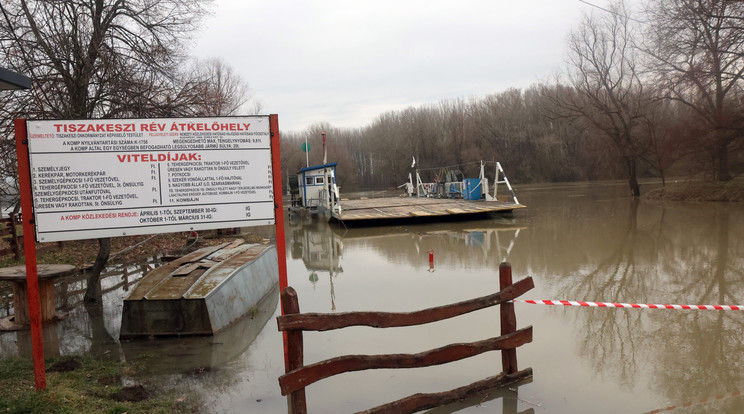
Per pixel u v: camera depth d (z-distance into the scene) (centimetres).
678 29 2450
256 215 448
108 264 1281
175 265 846
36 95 987
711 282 833
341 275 1070
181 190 435
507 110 7000
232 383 489
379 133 7856
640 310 690
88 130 416
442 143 7256
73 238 416
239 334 664
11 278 684
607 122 3272
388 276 1023
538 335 598
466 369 510
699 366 488
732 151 2645
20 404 399
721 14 2259
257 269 898
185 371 525
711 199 2467
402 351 567
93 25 1063
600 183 5541
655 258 1069
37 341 423
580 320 654
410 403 392
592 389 444
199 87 1277
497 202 2381
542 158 6538
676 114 3856
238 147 444
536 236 1530
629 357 518
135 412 408
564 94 4741
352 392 464
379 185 8244
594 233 1520
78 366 534
